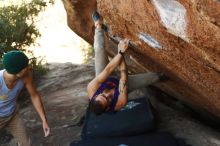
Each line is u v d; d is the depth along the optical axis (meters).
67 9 5.14
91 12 4.75
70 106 5.86
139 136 4.42
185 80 3.61
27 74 3.53
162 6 2.59
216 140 4.57
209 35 2.33
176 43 2.82
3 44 6.19
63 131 5.18
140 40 3.42
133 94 5.95
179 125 4.95
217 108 4.08
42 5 7.36
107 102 3.34
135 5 2.96
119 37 3.85
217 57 2.49
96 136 4.54
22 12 6.98
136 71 5.17
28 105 6.07
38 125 5.43
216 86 3.07
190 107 5.45
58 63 8.11
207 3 2.12
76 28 5.28
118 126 4.58
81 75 7.22
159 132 4.53
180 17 2.48
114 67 3.44
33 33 7.23
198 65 2.89
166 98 5.76
